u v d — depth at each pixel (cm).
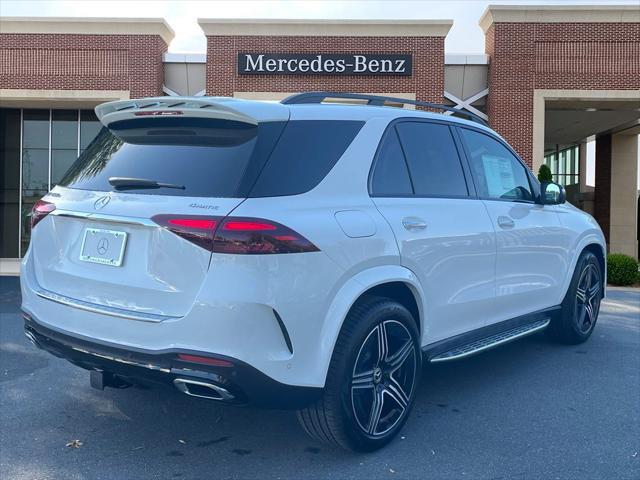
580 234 584
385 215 361
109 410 434
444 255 400
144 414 426
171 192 319
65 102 1939
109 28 1844
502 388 484
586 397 465
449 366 544
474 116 503
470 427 404
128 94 1853
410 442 379
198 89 1916
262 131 329
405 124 408
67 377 511
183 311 298
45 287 362
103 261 329
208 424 409
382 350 352
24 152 2116
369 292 359
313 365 314
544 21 1852
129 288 315
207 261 294
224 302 289
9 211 2128
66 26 1848
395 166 388
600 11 1842
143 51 1850
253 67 1864
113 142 376
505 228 466
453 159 443
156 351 299
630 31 1845
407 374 377
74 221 350
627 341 642
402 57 1861
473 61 1920
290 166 327
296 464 350
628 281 1310
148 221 309
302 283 305
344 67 1862
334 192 340
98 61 1855
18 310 853
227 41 1867
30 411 432
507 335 485
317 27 1858
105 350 316
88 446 374
